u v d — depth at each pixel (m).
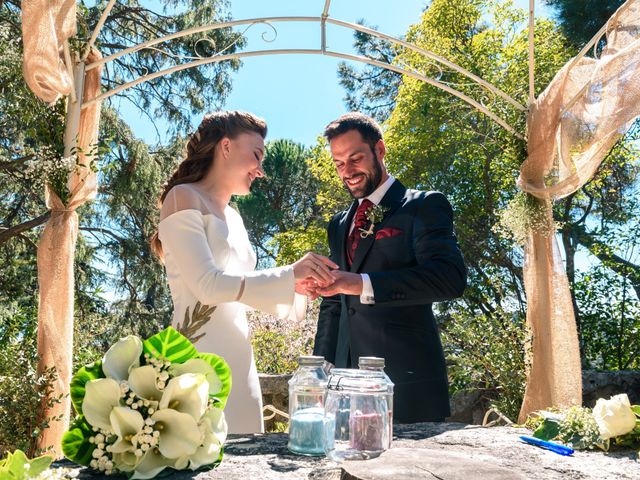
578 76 3.26
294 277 1.84
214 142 2.11
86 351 4.60
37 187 7.85
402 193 2.52
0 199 8.89
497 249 8.23
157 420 0.99
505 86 8.06
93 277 10.09
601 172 7.70
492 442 1.31
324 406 1.22
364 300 2.16
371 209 2.46
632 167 8.10
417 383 2.28
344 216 2.70
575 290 6.83
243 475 1.02
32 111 3.36
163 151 10.12
